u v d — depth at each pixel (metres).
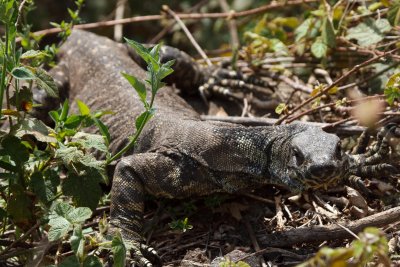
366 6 14.85
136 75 13.38
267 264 9.86
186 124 11.23
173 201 11.35
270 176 10.65
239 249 10.27
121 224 10.46
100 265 8.81
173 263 10.19
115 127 12.30
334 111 12.77
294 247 10.24
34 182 9.59
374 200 11.01
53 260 9.83
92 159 9.69
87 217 8.93
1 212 9.71
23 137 10.03
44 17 20.64
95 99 13.20
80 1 12.55
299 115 12.07
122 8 19.48
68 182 9.78
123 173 10.73
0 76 9.86
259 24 15.31
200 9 20.06
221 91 14.39
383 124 11.59
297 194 11.08
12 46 9.57
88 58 14.15
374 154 11.02
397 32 13.66
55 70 14.24
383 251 7.47
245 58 14.99
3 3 9.29
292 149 10.13
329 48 13.84
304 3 15.12
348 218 10.59
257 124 12.73
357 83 12.59
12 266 10.16
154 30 20.66
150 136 11.55
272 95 14.26
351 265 7.68
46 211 9.38
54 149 9.90
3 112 9.60
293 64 14.45
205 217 11.09
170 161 10.90
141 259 9.95
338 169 9.60
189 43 19.94
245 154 10.72
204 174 10.82
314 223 10.56
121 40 18.89
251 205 11.16
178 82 14.47
